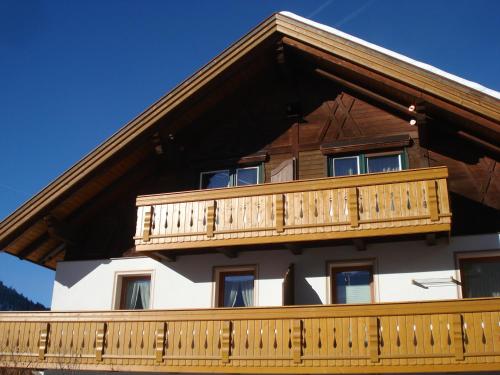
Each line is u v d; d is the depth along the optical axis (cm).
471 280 1465
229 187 1599
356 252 1546
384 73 1523
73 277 1767
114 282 1730
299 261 1582
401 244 1519
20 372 1562
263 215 1547
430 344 1316
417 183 1453
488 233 1470
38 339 1616
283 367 1395
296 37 1655
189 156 1798
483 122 1439
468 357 1288
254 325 1445
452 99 1445
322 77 1748
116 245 1772
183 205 1628
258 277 1602
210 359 1455
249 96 1806
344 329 1378
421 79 1476
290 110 1722
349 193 1492
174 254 1675
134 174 1803
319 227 1490
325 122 1700
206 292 1638
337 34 1598
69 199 1733
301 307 1420
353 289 1536
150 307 1670
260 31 1689
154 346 1511
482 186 1516
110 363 1530
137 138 1706
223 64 1689
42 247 1889
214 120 1808
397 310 1356
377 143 1619
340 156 1659
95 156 1694
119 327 1557
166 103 1697
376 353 1339
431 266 1480
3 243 1720
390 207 1455
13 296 6525
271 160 1714
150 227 1634
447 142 1588
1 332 1650
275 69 1778
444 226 1400
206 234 1573
